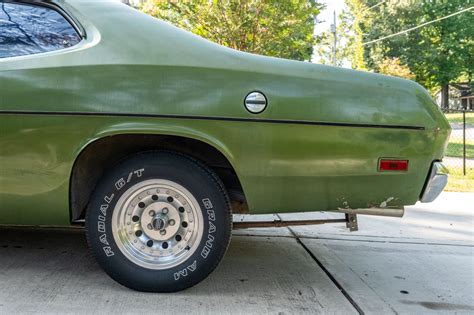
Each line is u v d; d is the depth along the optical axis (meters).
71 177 2.62
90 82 2.56
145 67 2.58
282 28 8.81
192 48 2.66
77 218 2.79
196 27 8.59
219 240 2.69
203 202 2.68
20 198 2.65
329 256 3.76
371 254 3.88
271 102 2.59
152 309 2.55
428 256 3.88
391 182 2.69
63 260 3.26
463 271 3.53
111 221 2.69
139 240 2.76
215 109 2.57
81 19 2.71
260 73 2.62
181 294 2.77
